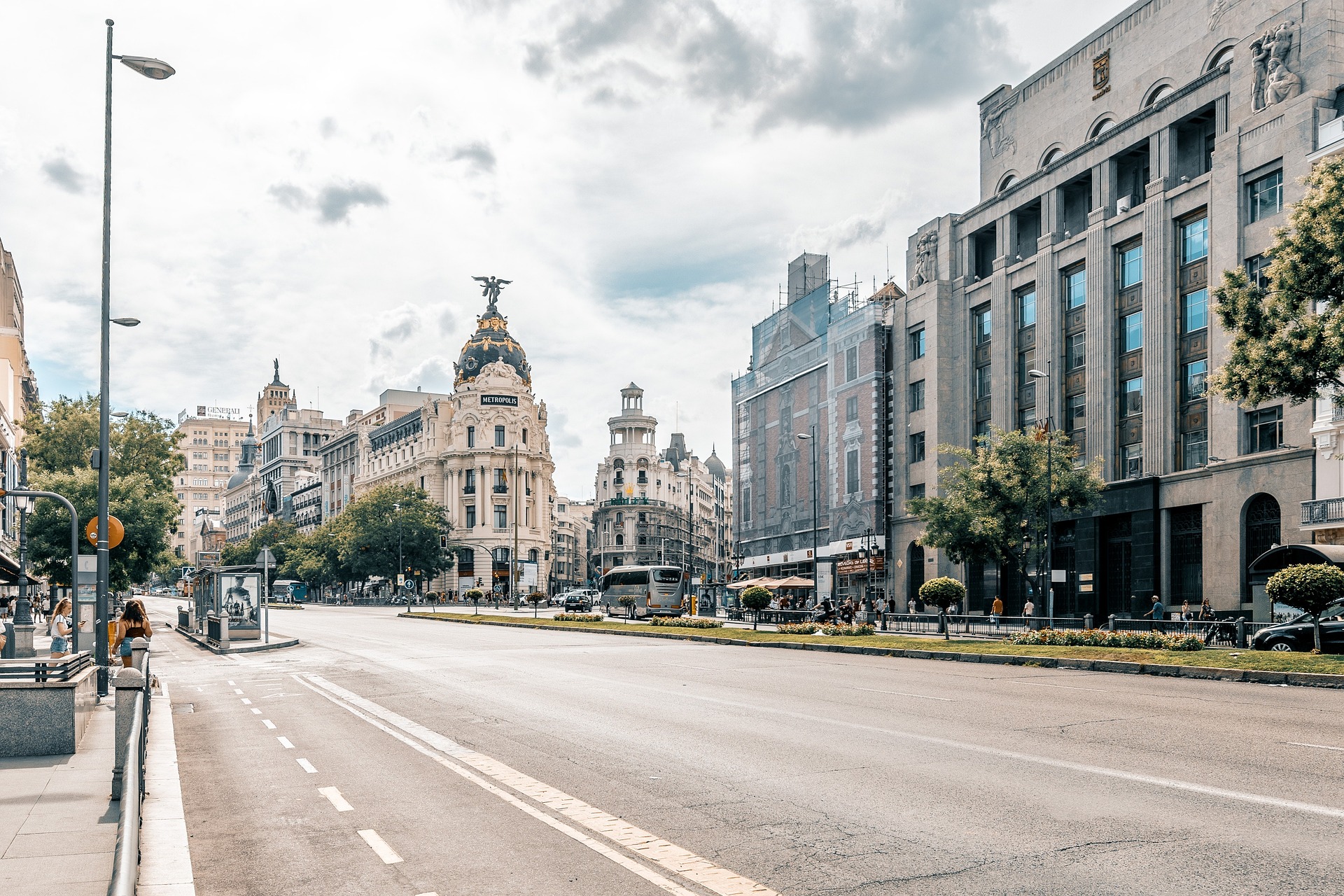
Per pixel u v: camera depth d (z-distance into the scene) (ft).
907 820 29.40
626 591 237.66
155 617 273.95
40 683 45.47
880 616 159.63
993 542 152.46
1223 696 58.54
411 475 453.58
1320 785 32.30
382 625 198.39
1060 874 23.93
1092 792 32.17
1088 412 169.99
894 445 223.30
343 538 385.09
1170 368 152.97
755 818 30.48
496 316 454.81
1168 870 23.89
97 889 24.26
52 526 149.69
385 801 34.76
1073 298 177.17
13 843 29.01
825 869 24.97
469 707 60.39
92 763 43.21
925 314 212.84
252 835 30.50
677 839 28.43
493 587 414.62
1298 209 82.53
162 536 157.28
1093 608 165.48
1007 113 206.80
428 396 530.27
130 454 223.30
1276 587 80.33
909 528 216.33
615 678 75.20
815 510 211.61
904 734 44.91
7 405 203.72
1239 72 142.61
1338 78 129.49
